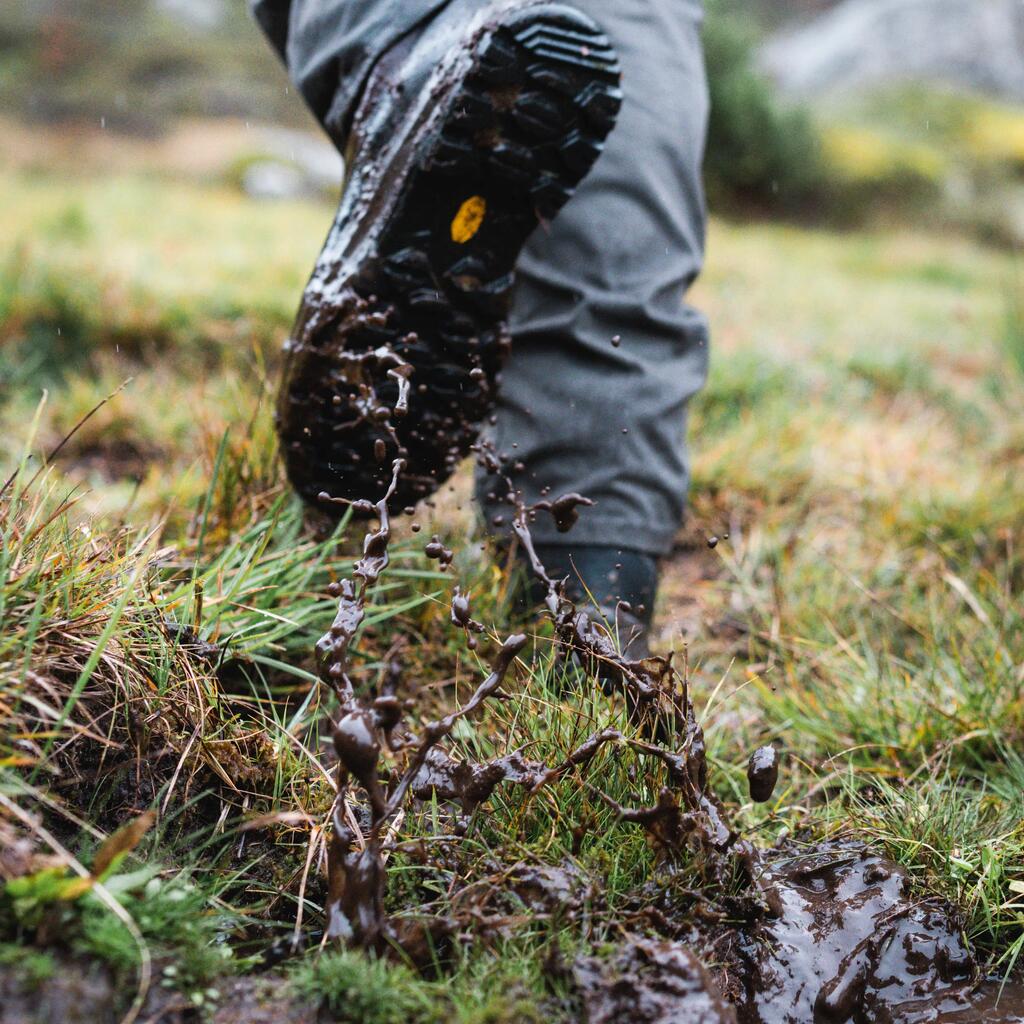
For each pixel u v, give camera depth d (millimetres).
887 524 2867
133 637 1518
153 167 11305
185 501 2322
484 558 2129
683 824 1373
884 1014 1353
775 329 5113
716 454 3115
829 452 3334
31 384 3553
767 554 2713
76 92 14516
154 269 4676
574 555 1962
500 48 1558
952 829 1604
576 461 1958
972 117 16516
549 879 1317
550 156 1641
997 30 18562
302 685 1856
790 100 14742
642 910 1301
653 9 2035
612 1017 1166
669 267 2010
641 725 1466
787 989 1324
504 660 1356
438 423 1800
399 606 1902
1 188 7629
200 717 1509
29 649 1257
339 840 1270
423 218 1656
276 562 1931
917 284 8891
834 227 13266
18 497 1484
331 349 1718
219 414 2836
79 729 1288
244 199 10086
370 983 1164
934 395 4371
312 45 1899
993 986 1411
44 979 1056
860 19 19016
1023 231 13531
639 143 1975
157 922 1195
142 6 18250
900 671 2191
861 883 1500
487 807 1454
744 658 2322
